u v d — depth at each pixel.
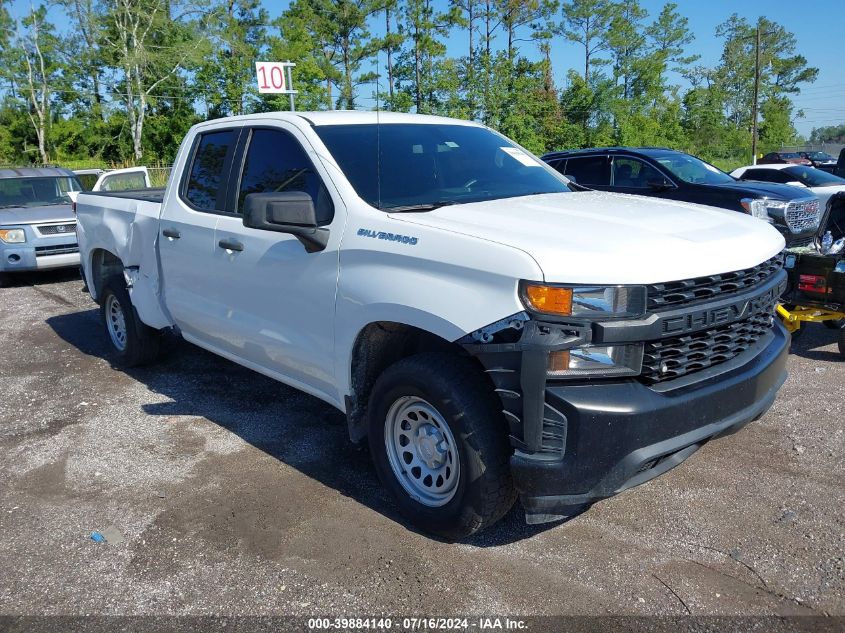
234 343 4.54
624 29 58.50
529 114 39.34
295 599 3.02
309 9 40.09
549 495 2.89
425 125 4.53
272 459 4.37
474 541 3.42
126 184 11.37
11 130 52.50
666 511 3.62
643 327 2.81
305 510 3.74
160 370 6.17
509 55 46.94
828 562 3.13
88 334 7.61
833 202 6.25
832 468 3.98
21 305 9.34
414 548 3.36
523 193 4.11
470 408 3.07
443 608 2.93
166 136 51.81
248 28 50.81
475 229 3.15
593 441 2.79
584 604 2.92
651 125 44.84
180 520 3.68
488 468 3.07
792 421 4.64
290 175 4.07
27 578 3.23
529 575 3.13
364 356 3.64
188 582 3.16
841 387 5.26
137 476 4.20
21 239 10.36
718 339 3.16
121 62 46.25
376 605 2.96
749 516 3.54
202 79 45.84
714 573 3.10
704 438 3.05
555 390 2.81
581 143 42.88
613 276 2.78
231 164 4.53
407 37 37.62
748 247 3.28
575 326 2.79
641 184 9.61
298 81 38.53
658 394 2.89
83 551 3.43
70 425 5.02
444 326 3.04
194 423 4.98
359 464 4.27
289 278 3.90
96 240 6.18
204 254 4.59
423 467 3.46
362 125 4.23
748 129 77.50
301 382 4.15
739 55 77.94
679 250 3.00
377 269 3.37
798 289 5.80
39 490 4.07
